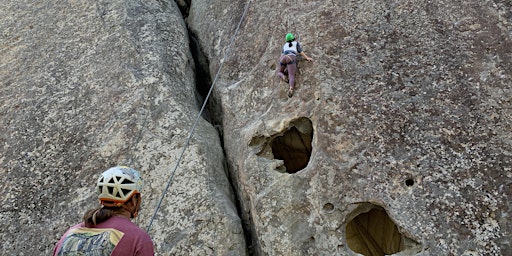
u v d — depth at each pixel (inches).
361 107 178.1
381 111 175.6
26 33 263.6
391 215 153.9
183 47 258.7
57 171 194.7
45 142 205.3
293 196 169.9
